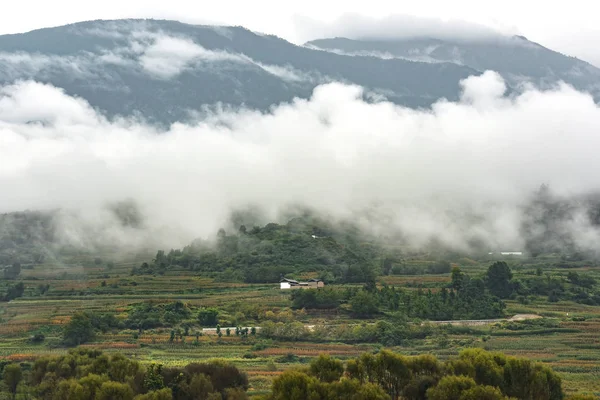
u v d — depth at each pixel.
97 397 174.00
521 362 187.50
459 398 167.75
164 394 177.38
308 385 173.00
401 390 189.75
